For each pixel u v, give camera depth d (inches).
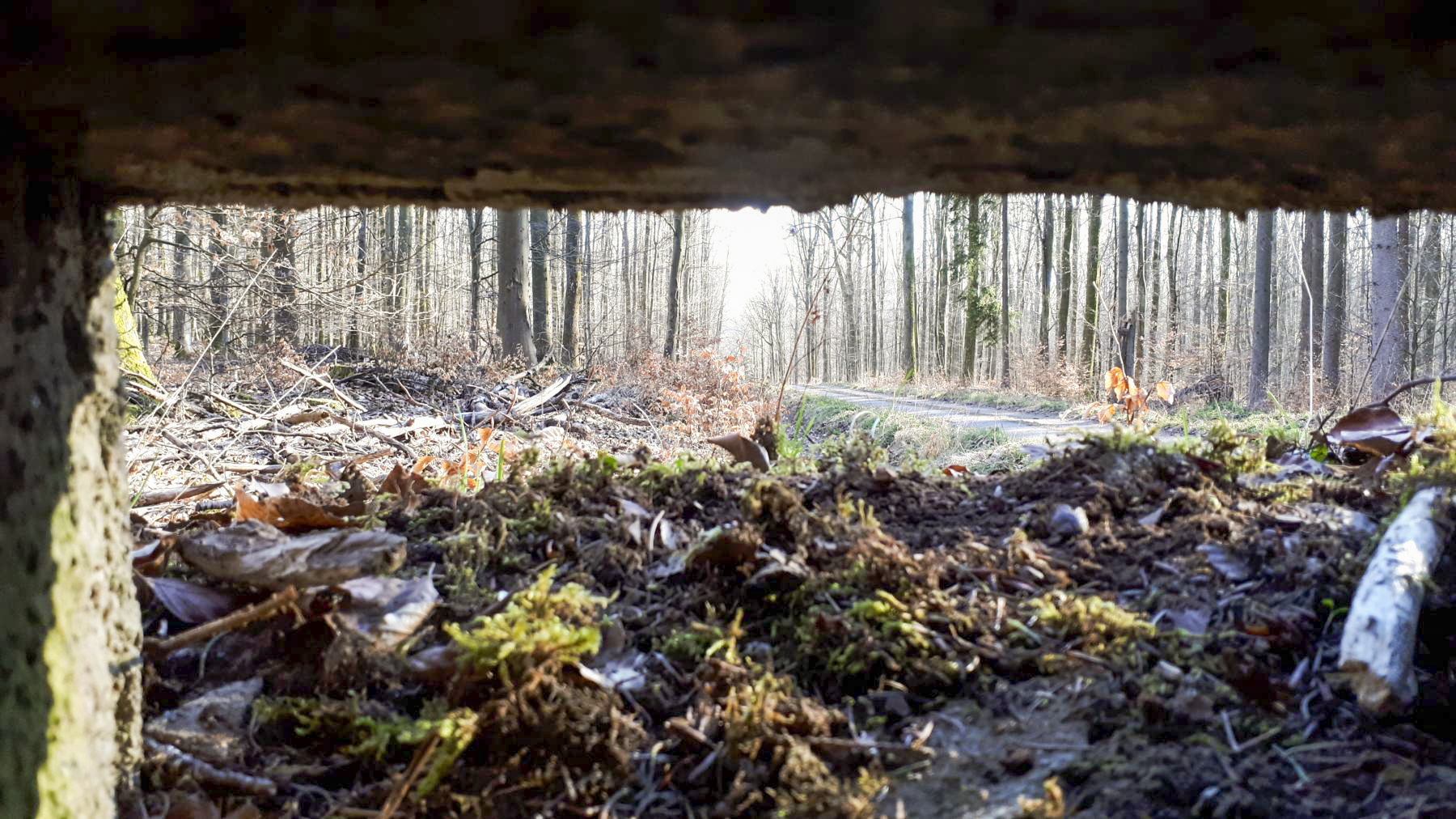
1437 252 754.2
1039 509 72.7
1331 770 44.3
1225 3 25.7
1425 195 43.5
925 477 86.9
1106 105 33.1
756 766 47.8
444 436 272.8
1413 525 55.4
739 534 64.4
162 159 40.2
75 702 41.0
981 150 38.1
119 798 46.3
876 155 38.8
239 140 37.7
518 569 68.6
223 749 51.4
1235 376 992.9
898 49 28.7
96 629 43.8
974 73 30.3
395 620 58.2
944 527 73.2
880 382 1050.7
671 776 48.6
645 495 79.4
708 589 63.9
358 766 51.2
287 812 47.8
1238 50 28.5
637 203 46.9
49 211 40.7
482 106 33.9
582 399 380.5
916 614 57.0
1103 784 44.2
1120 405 190.1
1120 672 51.8
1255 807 41.8
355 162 40.3
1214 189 44.0
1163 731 47.2
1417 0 25.4
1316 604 56.3
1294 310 1381.6
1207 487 74.3
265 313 436.8
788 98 32.6
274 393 313.3
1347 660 47.8
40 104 33.7
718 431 303.6
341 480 111.4
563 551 70.3
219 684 56.5
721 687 53.8
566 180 42.6
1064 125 35.1
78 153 39.1
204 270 545.3
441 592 64.8
